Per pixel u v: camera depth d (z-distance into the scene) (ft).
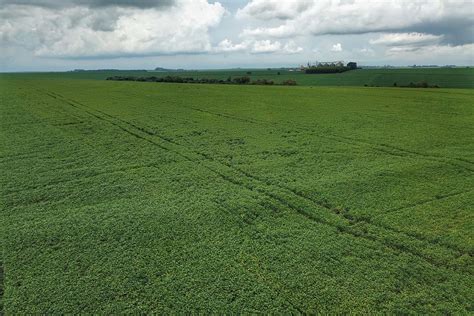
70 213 59.41
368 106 158.51
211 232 53.47
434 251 48.49
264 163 83.41
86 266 45.78
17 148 94.63
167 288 41.81
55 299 40.06
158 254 48.16
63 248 49.60
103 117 133.18
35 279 43.34
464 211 59.16
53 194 66.74
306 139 103.91
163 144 99.35
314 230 54.03
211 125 121.90
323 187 68.85
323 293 40.75
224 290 41.37
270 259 46.91
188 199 64.49
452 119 130.11
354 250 48.78
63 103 163.53
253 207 61.11
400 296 40.19
